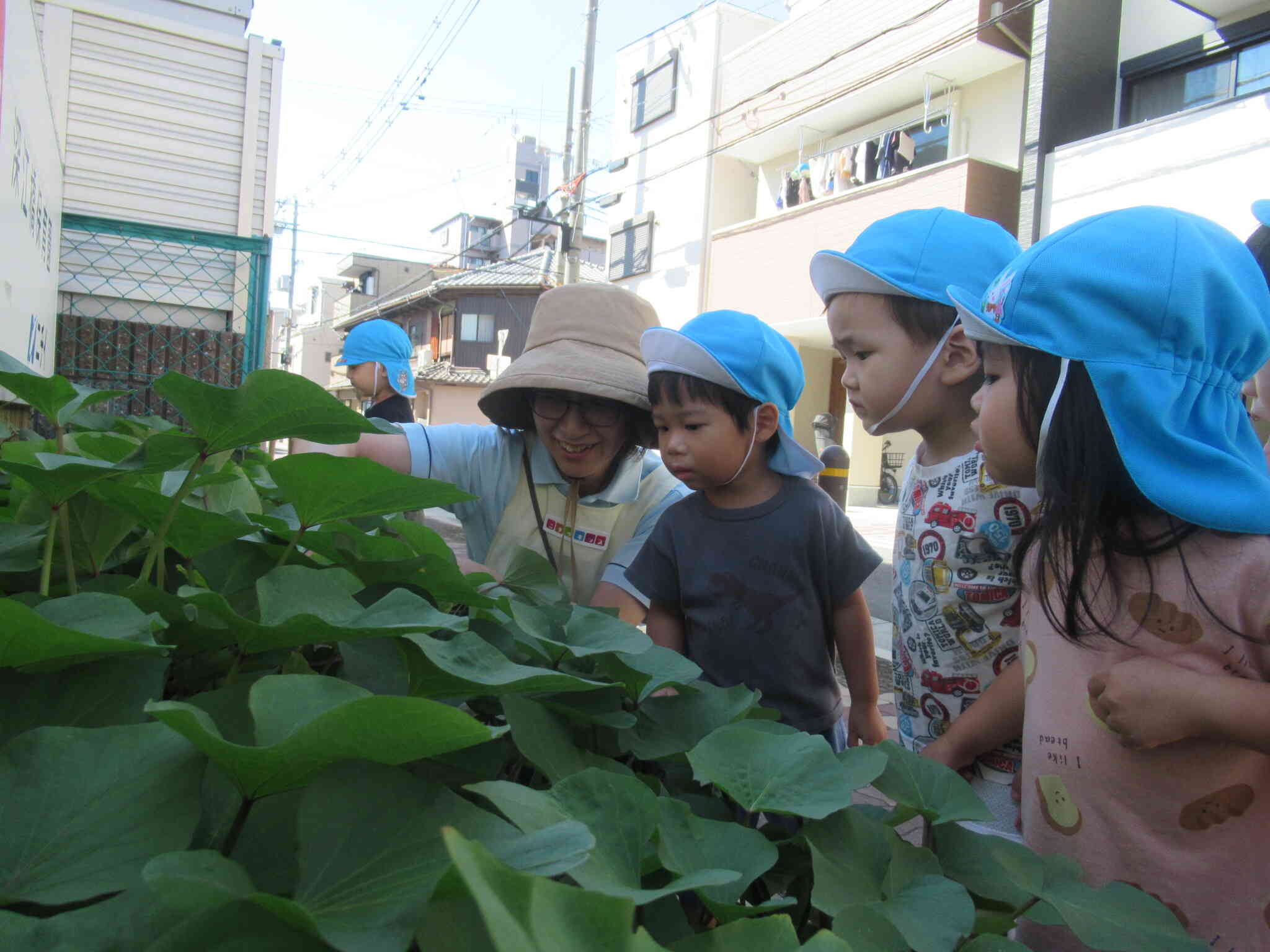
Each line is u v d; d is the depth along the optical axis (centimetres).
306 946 34
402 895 37
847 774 60
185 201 570
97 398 100
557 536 173
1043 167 942
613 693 69
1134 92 959
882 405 138
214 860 35
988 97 1098
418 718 37
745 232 1373
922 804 64
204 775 44
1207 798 90
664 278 1590
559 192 1491
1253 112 767
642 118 1639
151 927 35
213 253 565
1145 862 92
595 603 158
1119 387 88
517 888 28
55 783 41
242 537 77
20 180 247
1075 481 92
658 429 157
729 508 155
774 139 1383
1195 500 85
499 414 177
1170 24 916
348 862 38
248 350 542
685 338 144
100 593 54
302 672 66
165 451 63
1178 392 88
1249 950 88
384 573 78
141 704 50
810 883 60
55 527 67
